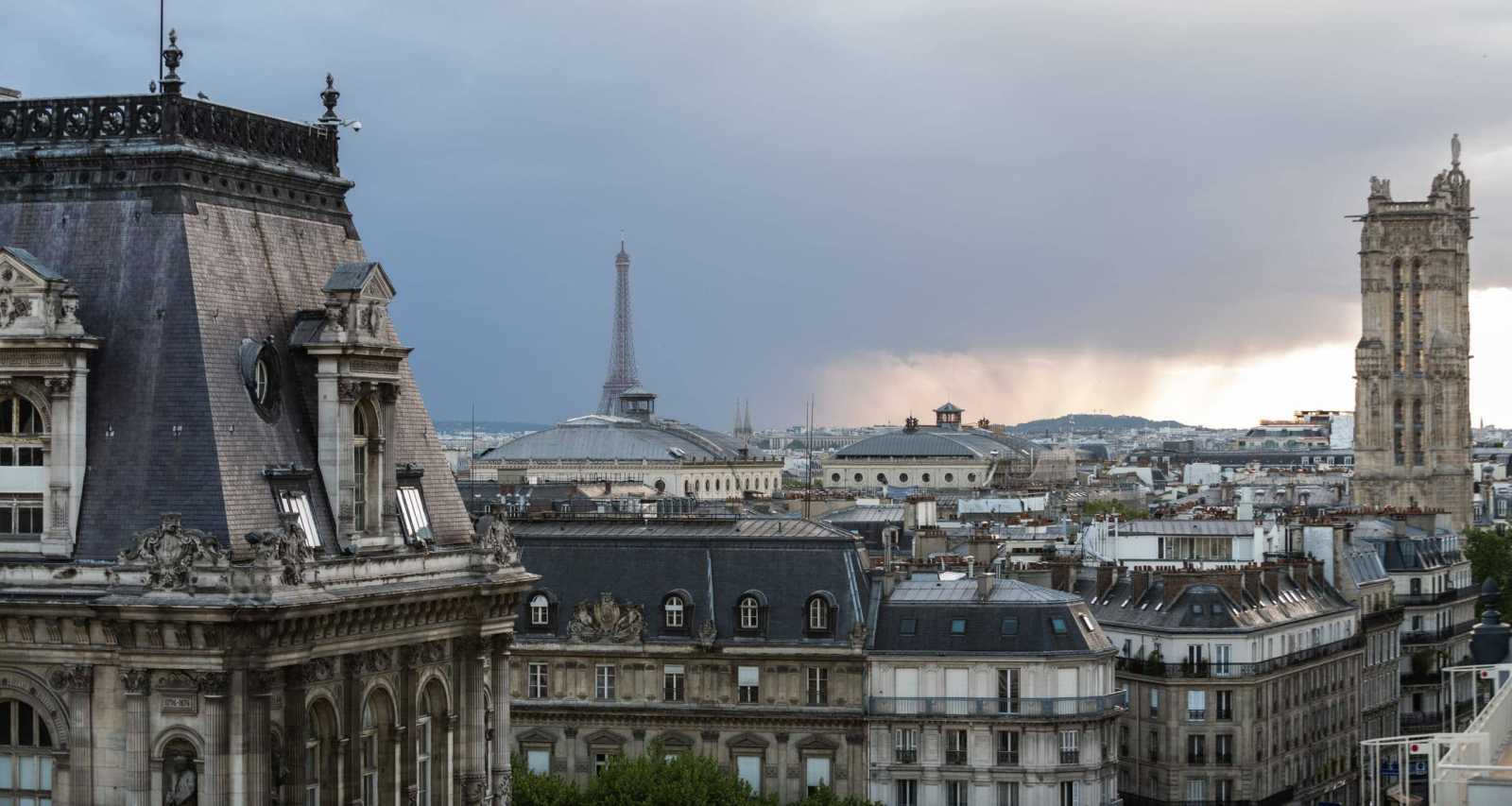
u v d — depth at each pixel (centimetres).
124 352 14188
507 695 16062
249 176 15050
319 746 14238
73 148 14625
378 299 15088
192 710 13500
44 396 13938
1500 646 15325
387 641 14700
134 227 14462
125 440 14000
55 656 13725
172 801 13588
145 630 13450
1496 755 12662
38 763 13900
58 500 13888
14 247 14450
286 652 13662
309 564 13950
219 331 14325
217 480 13862
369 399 14962
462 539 16025
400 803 14925
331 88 16038
